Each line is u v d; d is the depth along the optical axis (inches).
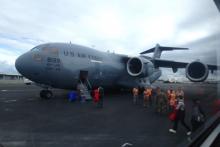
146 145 224.5
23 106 482.9
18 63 555.8
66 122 334.3
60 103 541.3
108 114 411.2
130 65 738.8
